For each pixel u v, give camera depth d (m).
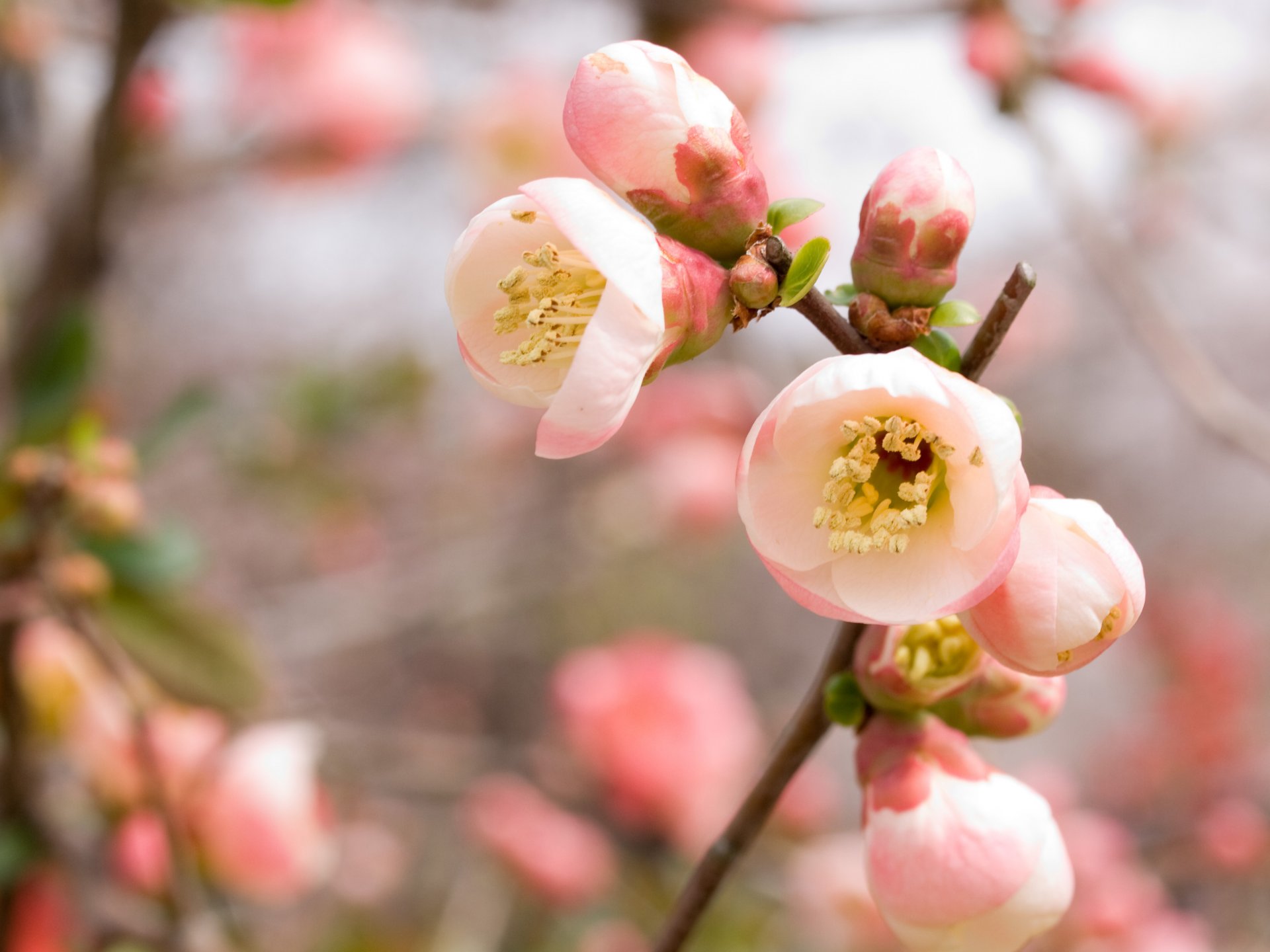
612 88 0.40
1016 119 0.67
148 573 0.51
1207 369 0.59
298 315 1.42
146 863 0.52
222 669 0.52
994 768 0.42
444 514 1.19
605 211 0.39
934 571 0.40
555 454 0.39
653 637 1.00
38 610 0.50
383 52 0.79
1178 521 1.58
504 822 0.81
